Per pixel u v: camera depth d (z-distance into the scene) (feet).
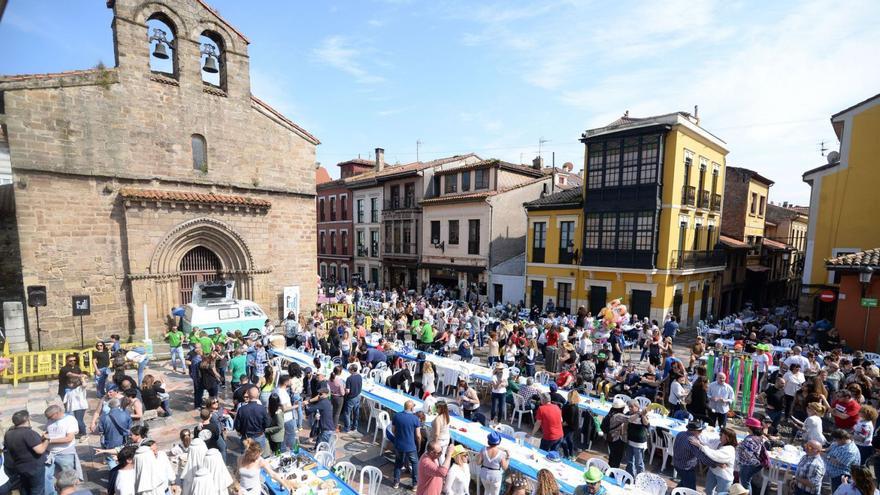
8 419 33.99
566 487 22.44
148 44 55.98
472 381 43.75
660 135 69.15
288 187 69.62
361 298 85.20
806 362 40.34
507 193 92.94
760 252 107.96
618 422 27.45
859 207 64.85
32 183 48.49
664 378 38.34
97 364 40.09
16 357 42.27
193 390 42.16
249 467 20.04
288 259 70.44
